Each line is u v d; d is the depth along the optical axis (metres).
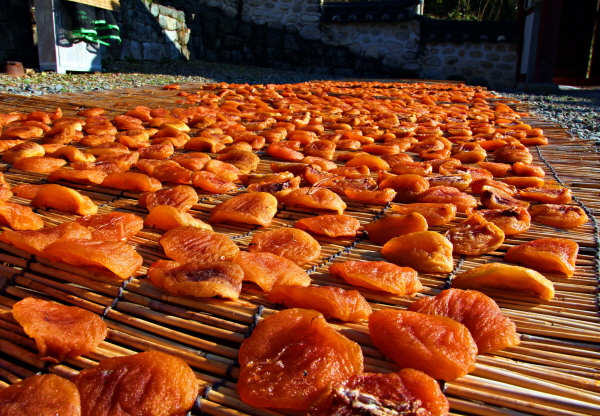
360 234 0.44
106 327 0.30
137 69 2.00
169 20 2.42
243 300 0.33
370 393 0.23
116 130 0.81
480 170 0.61
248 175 0.57
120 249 0.35
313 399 0.23
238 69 2.42
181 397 0.24
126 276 0.34
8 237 0.37
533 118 1.11
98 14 1.82
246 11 2.69
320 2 2.63
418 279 0.36
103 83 1.50
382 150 0.73
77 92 1.26
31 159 0.60
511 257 0.39
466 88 1.86
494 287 0.35
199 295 0.31
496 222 0.44
